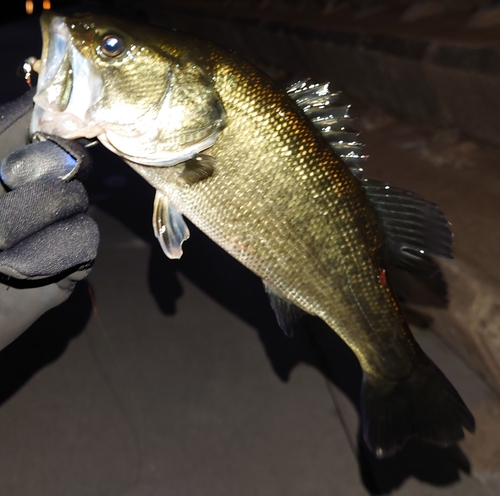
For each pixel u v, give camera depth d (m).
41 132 0.28
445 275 0.50
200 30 1.69
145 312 0.62
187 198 0.31
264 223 0.31
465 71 0.65
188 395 0.52
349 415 0.49
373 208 0.33
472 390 0.49
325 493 0.43
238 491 0.43
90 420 0.50
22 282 0.27
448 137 0.75
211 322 0.61
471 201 0.62
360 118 0.92
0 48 2.00
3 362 0.56
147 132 0.29
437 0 0.87
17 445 0.47
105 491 0.44
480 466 0.43
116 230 0.78
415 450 0.45
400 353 0.35
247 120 0.29
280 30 1.16
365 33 0.88
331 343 0.56
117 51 0.28
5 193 0.28
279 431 0.48
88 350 0.57
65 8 2.94
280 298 0.34
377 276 0.34
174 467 0.45
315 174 0.31
